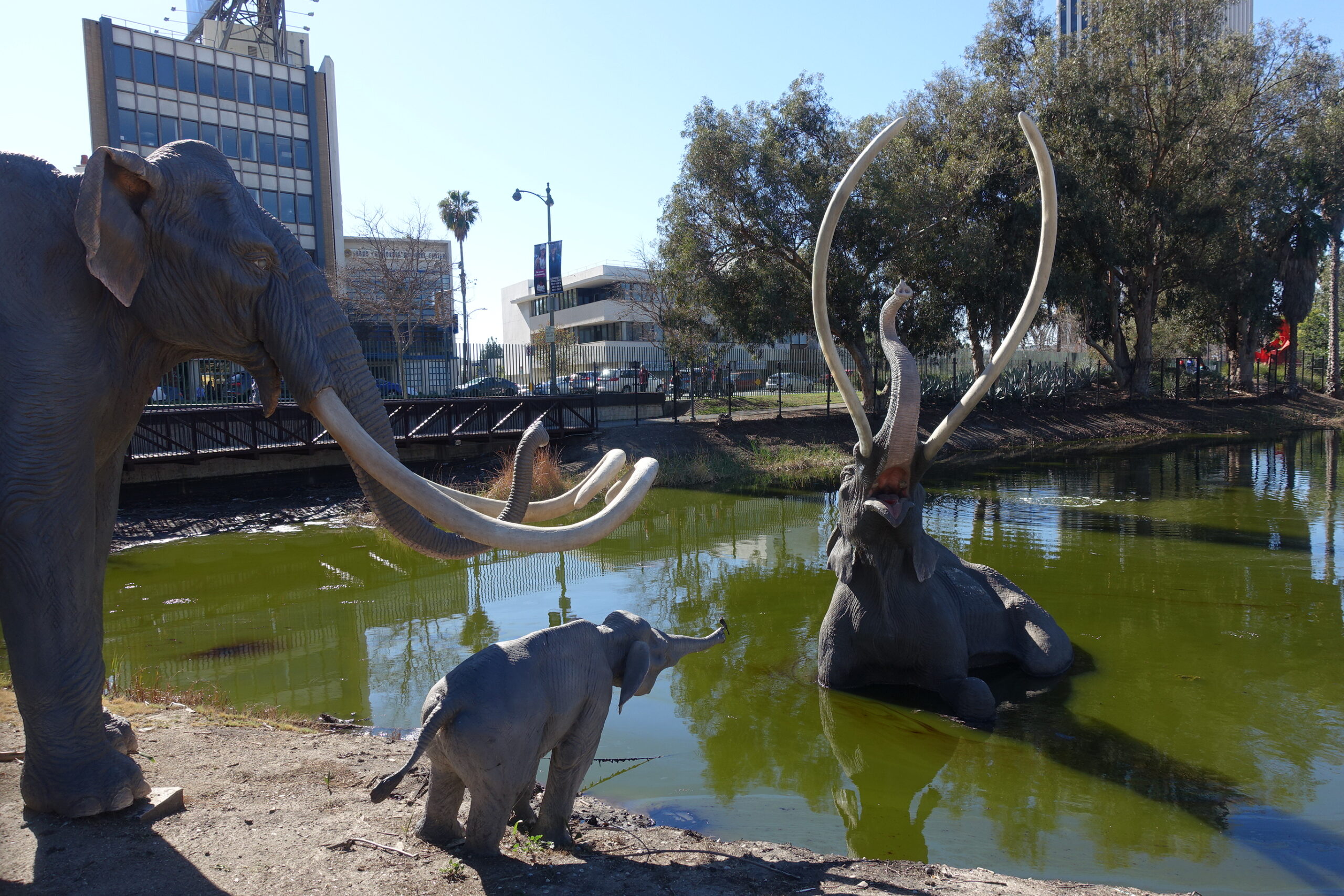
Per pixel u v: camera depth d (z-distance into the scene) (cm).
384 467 356
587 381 3228
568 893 329
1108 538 1252
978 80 3141
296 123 4075
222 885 321
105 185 340
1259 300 3594
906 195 2528
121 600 1032
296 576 1160
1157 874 412
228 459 1762
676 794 505
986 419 3130
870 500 625
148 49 3644
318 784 434
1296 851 435
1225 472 2080
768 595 1007
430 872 336
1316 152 3619
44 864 332
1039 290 588
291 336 377
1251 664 718
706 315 3372
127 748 455
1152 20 3098
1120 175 3244
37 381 344
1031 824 465
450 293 4103
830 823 468
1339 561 1089
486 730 335
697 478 2097
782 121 2602
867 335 3016
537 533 339
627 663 404
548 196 2953
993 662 730
